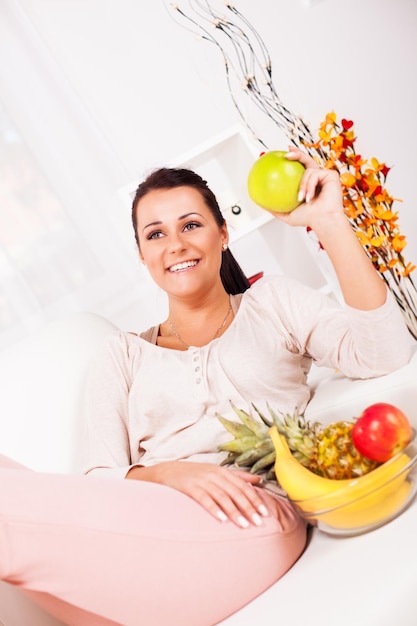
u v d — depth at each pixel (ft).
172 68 9.07
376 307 4.07
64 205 8.98
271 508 3.60
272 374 4.67
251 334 4.77
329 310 4.64
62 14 8.95
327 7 9.20
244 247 8.98
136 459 4.82
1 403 4.92
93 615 3.33
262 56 9.16
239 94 9.12
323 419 4.23
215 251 5.14
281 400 4.61
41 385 5.07
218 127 9.14
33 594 3.37
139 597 3.15
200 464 3.81
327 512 3.32
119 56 9.02
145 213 5.14
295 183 4.03
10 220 8.98
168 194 5.11
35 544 3.00
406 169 9.42
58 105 8.95
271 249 8.43
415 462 3.34
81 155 8.97
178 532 3.26
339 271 4.07
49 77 8.93
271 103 9.16
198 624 3.29
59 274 9.02
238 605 3.36
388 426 3.28
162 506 3.37
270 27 9.16
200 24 9.07
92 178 9.00
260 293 4.91
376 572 2.98
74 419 5.02
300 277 8.61
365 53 9.27
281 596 3.20
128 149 9.03
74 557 3.05
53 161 8.95
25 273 9.00
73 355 5.30
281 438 3.51
